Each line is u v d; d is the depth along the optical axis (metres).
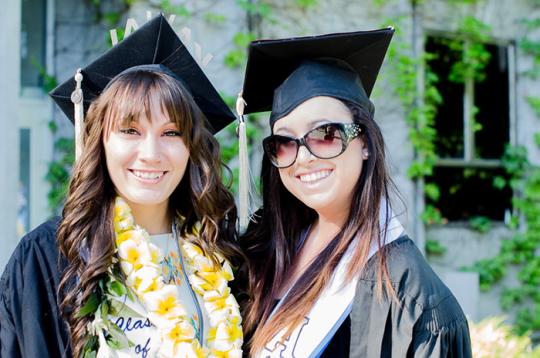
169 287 1.72
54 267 1.71
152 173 1.72
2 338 1.67
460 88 5.50
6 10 3.30
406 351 1.63
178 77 1.88
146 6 4.31
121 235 1.75
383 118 5.10
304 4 4.79
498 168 5.61
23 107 4.68
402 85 5.12
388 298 1.68
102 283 1.70
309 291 1.81
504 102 5.58
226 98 4.47
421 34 5.20
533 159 5.61
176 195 1.94
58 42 4.77
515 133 5.61
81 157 1.74
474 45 5.48
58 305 1.66
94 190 1.73
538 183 5.56
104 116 1.71
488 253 5.44
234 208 1.98
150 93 1.69
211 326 1.81
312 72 1.88
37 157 4.72
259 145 4.57
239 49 4.53
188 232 1.94
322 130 1.75
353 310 1.74
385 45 1.94
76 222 1.70
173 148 1.73
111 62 1.90
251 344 1.86
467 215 5.46
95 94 1.93
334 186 1.78
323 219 1.92
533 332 5.41
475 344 2.65
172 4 4.36
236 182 4.37
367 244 1.76
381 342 1.66
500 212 5.62
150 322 1.72
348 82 1.89
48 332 1.67
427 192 5.22
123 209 1.77
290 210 2.01
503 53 5.61
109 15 4.61
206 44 4.46
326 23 4.89
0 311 1.68
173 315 1.68
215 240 1.90
